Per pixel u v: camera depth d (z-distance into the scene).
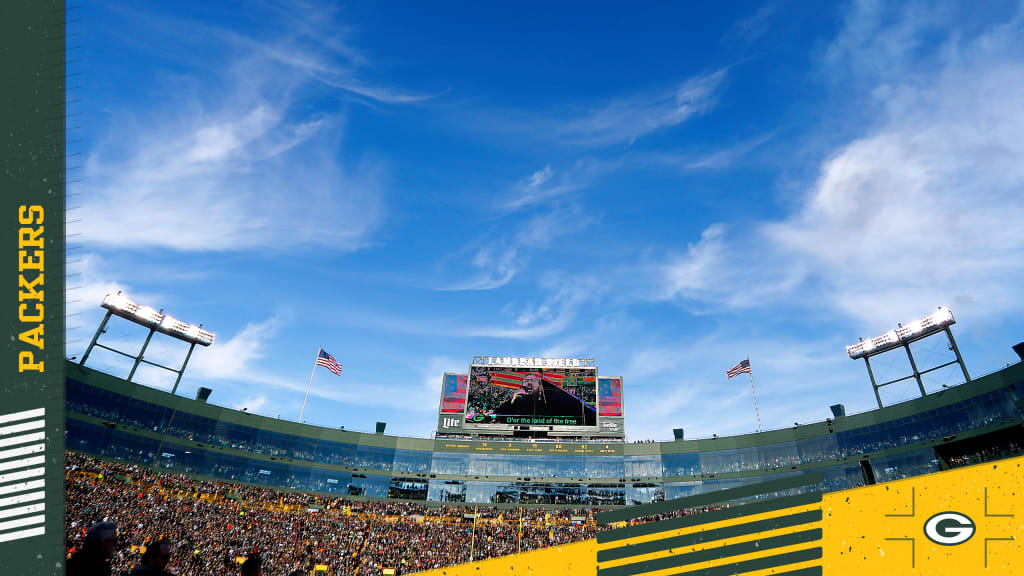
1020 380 52.94
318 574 52.03
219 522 55.25
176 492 59.75
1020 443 51.88
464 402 72.31
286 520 61.16
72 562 3.54
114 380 62.22
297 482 68.69
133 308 64.44
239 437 68.31
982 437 54.56
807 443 65.81
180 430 64.94
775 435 68.00
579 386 71.75
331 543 58.03
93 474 53.94
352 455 72.38
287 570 50.88
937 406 58.84
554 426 69.81
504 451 74.12
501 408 71.25
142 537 46.16
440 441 74.62
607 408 71.19
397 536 61.59
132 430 61.62
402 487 71.38
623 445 73.62
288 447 70.25
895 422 61.31
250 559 4.71
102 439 59.31
